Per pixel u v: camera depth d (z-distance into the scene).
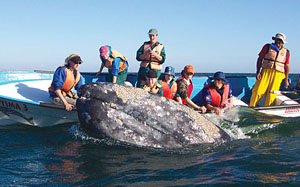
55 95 7.25
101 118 4.91
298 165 4.41
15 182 3.88
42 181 3.90
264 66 9.09
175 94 6.80
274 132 6.23
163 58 8.24
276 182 3.84
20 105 6.83
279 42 8.89
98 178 3.97
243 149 5.16
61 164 4.46
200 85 9.53
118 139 4.95
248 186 3.73
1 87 8.23
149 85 6.41
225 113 7.20
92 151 4.95
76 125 6.48
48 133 6.22
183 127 5.16
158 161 4.55
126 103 5.00
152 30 8.09
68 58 7.01
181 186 3.73
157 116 5.07
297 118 7.36
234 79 10.28
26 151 5.07
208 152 4.98
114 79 8.10
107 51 8.01
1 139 5.83
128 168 4.29
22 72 9.48
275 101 9.26
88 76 9.51
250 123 6.68
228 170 4.24
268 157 4.76
